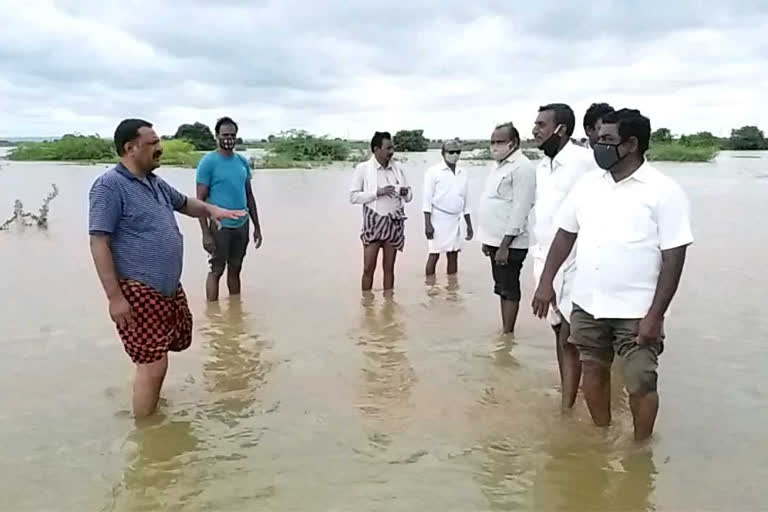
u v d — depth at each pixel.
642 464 4.89
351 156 49.94
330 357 7.10
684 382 6.35
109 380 6.41
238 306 9.02
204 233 8.89
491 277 10.88
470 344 7.50
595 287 4.95
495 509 4.36
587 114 5.85
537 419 5.62
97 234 5.24
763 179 32.06
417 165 39.12
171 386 6.31
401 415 5.71
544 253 6.00
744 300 9.23
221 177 8.88
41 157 50.16
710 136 53.31
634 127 4.73
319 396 6.11
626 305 4.86
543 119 5.89
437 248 10.85
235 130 8.90
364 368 6.79
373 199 9.54
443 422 5.58
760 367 6.72
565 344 5.69
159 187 5.70
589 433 5.36
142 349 5.49
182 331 5.77
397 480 4.69
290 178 33.69
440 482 4.66
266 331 7.96
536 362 6.94
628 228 4.82
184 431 5.41
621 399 6.01
